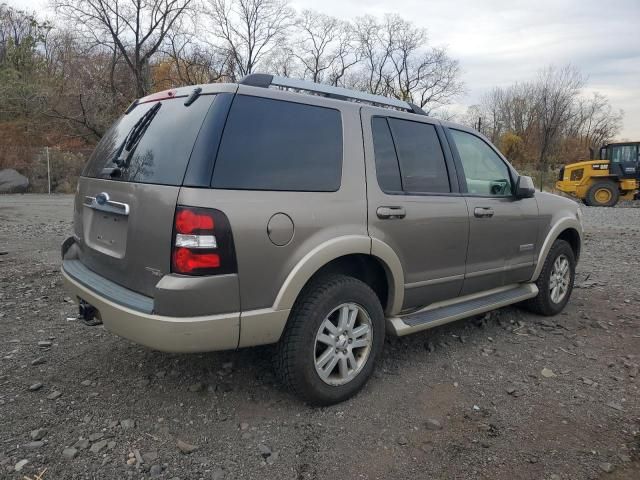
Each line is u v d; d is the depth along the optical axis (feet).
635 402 11.05
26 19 122.93
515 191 14.99
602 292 20.21
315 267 9.77
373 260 11.39
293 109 10.26
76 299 11.05
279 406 10.46
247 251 9.02
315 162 10.28
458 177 13.33
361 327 10.96
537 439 9.55
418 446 9.25
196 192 8.67
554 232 16.22
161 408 10.21
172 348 8.70
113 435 9.23
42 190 79.15
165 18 88.74
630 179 72.59
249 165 9.32
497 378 12.10
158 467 8.37
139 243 9.24
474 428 9.89
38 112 86.79
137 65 87.56
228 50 99.30
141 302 9.09
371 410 10.46
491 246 14.03
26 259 23.50
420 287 12.20
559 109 167.43
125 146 10.57
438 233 12.35
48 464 8.36
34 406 10.07
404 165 12.01
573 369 12.73
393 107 12.92
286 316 9.55
